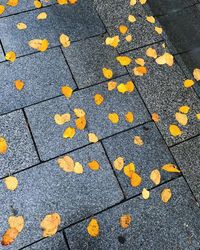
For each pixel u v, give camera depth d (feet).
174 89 5.04
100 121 4.65
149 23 5.59
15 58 5.00
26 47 5.11
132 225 4.05
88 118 4.65
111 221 4.05
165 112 4.83
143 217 4.10
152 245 3.98
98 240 3.93
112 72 5.05
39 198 4.08
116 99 4.84
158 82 5.06
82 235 3.94
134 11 5.68
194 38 5.71
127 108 4.80
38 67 4.97
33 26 5.31
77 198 4.13
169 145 4.60
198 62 5.47
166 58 5.24
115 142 4.53
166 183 4.34
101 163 4.37
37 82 4.85
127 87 4.91
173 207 4.20
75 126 4.58
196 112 4.89
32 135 4.47
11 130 4.48
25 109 4.64
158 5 5.95
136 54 5.27
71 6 5.57
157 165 4.43
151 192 4.25
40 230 3.90
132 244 3.95
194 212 4.21
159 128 4.70
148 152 4.51
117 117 4.68
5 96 4.71
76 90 4.85
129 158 4.44
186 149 4.60
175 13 5.92
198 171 4.48
